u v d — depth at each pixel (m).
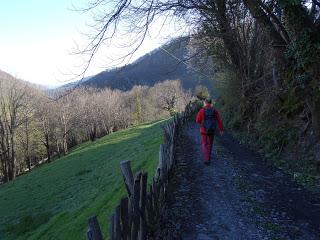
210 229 8.33
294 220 8.69
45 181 35.53
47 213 24.08
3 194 35.38
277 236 7.93
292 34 13.29
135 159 25.45
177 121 23.44
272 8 13.26
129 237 6.17
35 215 24.52
